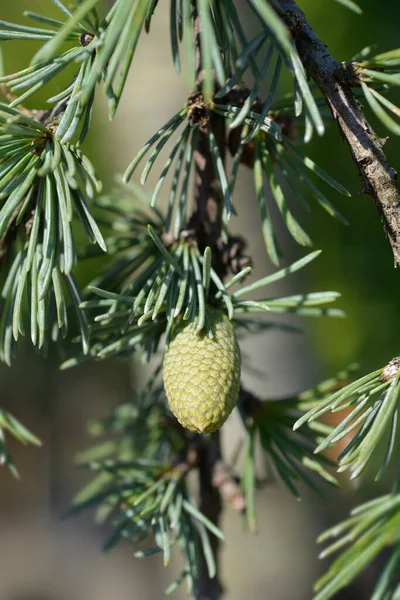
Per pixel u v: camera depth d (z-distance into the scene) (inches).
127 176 13.1
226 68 13.4
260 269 24.2
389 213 13.0
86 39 13.4
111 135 26.9
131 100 24.5
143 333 14.2
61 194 13.1
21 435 15.1
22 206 13.4
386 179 13.0
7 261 15.2
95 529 50.5
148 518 14.6
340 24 30.0
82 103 12.3
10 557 49.6
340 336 28.6
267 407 15.0
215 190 14.6
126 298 13.5
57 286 13.4
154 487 14.7
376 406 12.9
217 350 13.4
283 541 23.9
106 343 14.4
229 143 14.6
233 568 23.8
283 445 14.8
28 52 28.1
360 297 28.4
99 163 28.2
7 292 14.4
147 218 15.8
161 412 16.6
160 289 13.7
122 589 43.1
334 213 14.0
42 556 49.3
